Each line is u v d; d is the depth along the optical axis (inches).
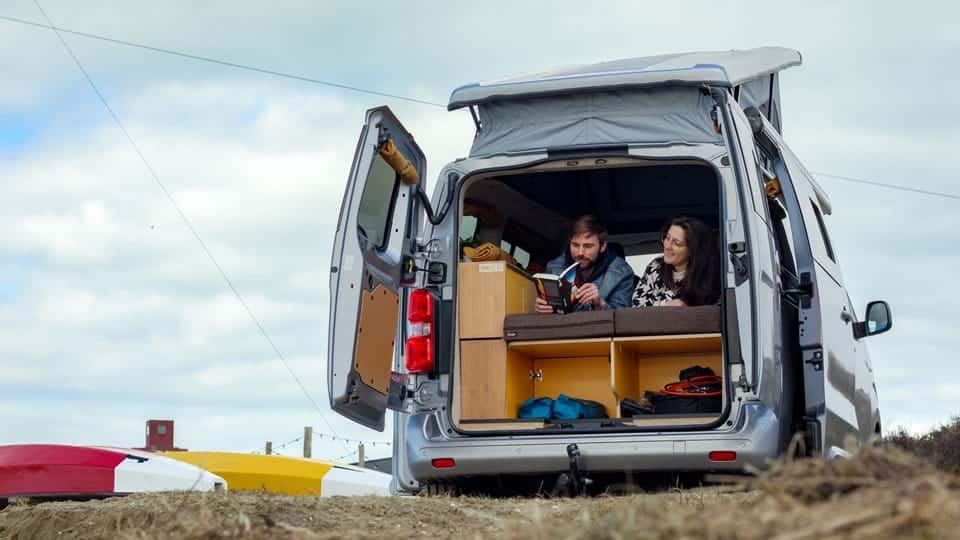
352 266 237.9
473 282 255.0
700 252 262.5
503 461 236.4
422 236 255.1
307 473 312.7
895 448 121.0
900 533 99.0
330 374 235.1
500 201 291.6
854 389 293.1
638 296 270.4
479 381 251.6
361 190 240.2
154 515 196.5
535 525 134.6
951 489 109.9
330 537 157.3
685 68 242.2
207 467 304.8
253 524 171.2
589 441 232.2
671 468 228.5
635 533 115.3
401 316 266.4
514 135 253.1
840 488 116.7
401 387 257.6
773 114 327.3
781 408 233.0
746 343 228.8
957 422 337.4
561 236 322.7
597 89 245.6
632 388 261.1
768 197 265.4
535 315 251.3
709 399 249.3
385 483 322.7
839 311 287.3
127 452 275.1
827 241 302.8
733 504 126.3
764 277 233.5
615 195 317.4
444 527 193.6
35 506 222.7
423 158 267.9
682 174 310.0
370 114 243.4
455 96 253.1
